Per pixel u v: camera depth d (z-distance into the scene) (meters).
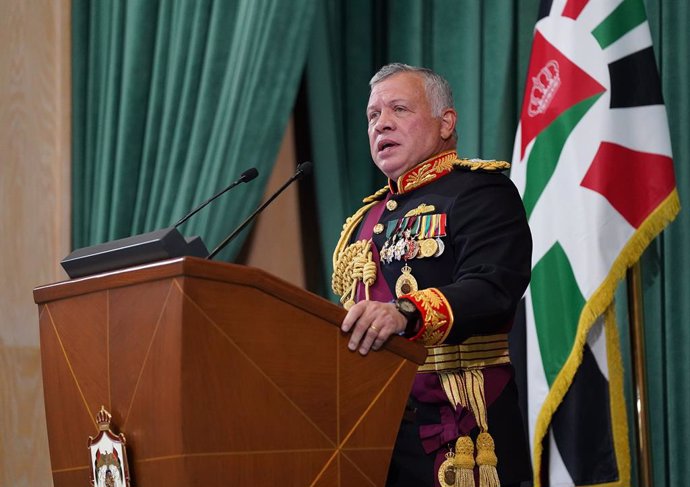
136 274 4.24
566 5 9.96
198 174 10.42
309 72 11.20
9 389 10.66
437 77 6.70
